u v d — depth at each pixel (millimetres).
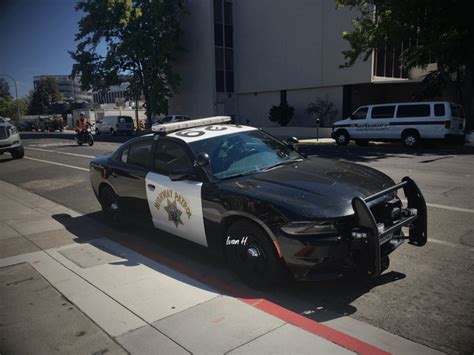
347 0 19969
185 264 4801
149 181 5238
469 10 16625
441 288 3873
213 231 4359
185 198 4629
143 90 35656
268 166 4777
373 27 19172
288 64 29312
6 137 16594
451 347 2953
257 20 30984
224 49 33000
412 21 17531
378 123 17188
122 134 35906
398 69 26859
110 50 33969
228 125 5664
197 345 3037
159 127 5324
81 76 34219
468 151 14797
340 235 3551
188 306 3662
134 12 32844
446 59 18062
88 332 3295
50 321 3494
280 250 3668
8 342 3195
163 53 33094
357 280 4098
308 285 4035
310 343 3021
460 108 16609
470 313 3414
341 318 3400
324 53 26875
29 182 11469
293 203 3678
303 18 27766
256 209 3805
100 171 6375
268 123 32219
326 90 27875
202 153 4422
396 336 3109
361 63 24984
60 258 5090
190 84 34875
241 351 2938
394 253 4758
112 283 4242
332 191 3885
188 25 34188
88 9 32875
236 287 4070
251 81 32375
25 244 5727
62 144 24734
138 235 6031
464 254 4676
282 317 3422
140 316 3514
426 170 10492
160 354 2951
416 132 16203
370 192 3920
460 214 6289
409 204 4273
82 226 6652
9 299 3953
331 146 18703
